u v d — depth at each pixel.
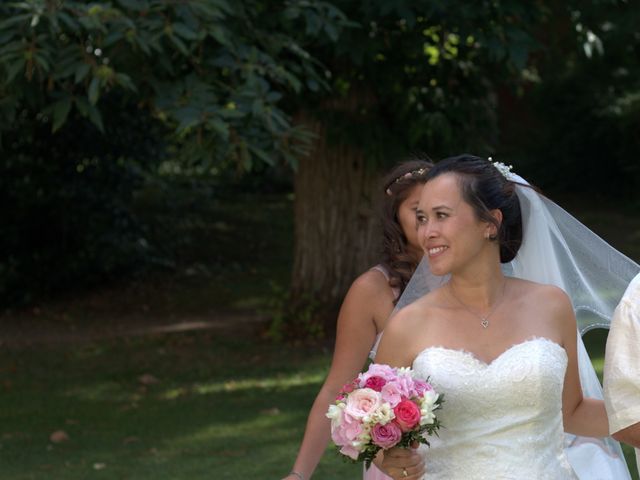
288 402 9.80
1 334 13.47
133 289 15.96
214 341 12.73
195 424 9.11
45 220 15.37
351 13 9.88
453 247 3.58
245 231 20.64
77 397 10.38
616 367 3.26
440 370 3.57
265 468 7.63
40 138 15.15
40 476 7.60
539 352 3.59
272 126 7.95
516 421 3.56
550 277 4.23
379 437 3.31
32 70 7.18
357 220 12.30
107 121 15.03
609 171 24.33
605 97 24.36
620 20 15.09
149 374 11.24
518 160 25.62
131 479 7.45
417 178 4.46
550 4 11.59
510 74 11.66
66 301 15.23
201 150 7.76
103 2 7.77
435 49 11.20
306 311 12.31
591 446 4.33
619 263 4.34
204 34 7.59
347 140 11.28
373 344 4.52
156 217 20.16
